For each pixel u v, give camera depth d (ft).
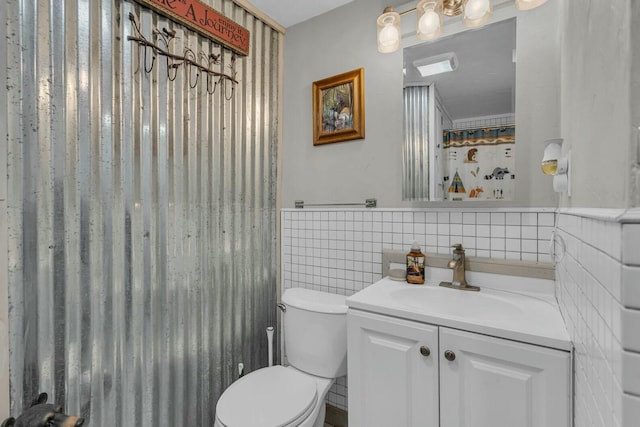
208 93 4.83
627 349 1.23
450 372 3.19
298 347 4.92
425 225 4.76
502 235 4.21
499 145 4.24
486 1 3.93
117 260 3.71
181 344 4.46
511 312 3.66
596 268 1.71
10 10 2.89
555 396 2.68
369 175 5.28
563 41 3.46
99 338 3.55
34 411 2.73
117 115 3.69
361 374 3.77
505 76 4.21
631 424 1.22
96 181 3.50
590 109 1.98
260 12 5.66
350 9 5.48
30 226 3.02
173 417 4.34
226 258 5.17
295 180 6.15
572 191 2.71
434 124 4.68
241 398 4.04
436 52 4.68
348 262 5.48
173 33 4.27
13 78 2.91
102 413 3.58
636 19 1.21
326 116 5.70
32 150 3.03
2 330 2.84
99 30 3.51
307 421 3.86
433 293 4.28
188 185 4.54
